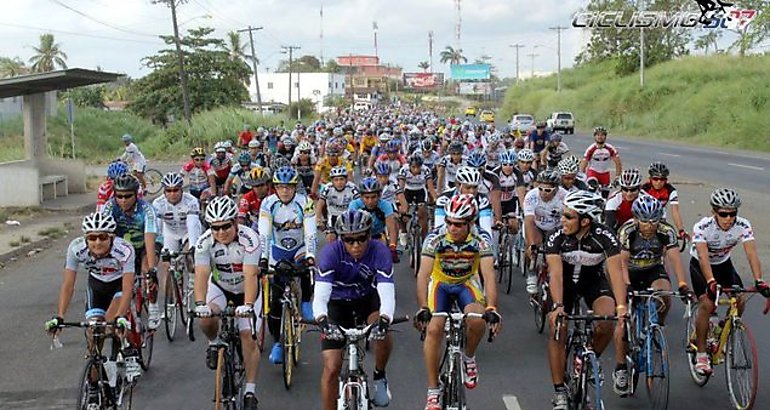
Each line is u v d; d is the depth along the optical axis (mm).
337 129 25156
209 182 14812
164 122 59125
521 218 11359
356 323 5855
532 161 11648
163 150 43469
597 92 70875
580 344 5938
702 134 45562
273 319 7414
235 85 61062
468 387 5926
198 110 58688
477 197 7930
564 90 83375
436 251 5941
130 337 6914
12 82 18703
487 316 5527
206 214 6074
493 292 5730
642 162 29891
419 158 12250
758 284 6523
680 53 75812
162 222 9062
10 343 8547
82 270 12625
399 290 10938
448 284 6133
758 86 47250
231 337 5832
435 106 121812
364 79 161500
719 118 45188
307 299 7965
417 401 6641
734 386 6465
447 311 6145
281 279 7332
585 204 5867
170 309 8648
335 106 108562
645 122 56031
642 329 6477
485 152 18656
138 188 7586
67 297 5996
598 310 5926
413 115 62625
